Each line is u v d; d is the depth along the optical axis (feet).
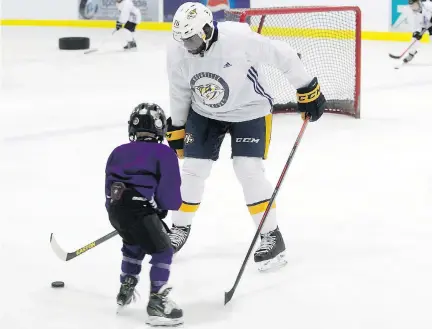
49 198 37.24
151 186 22.62
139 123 23.08
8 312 23.91
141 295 25.25
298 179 40.47
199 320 23.41
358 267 27.76
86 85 76.18
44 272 27.30
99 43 110.11
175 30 24.54
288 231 31.94
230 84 25.98
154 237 22.50
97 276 26.94
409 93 69.31
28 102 66.44
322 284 26.22
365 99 66.69
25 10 129.29
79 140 51.16
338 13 65.00
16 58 95.91
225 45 25.31
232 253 29.43
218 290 25.80
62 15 128.47
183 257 28.99
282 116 60.03
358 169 42.47
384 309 24.11
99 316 23.65
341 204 35.78
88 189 38.96
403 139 50.34
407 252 29.27
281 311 24.06
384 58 92.53
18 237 31.27
